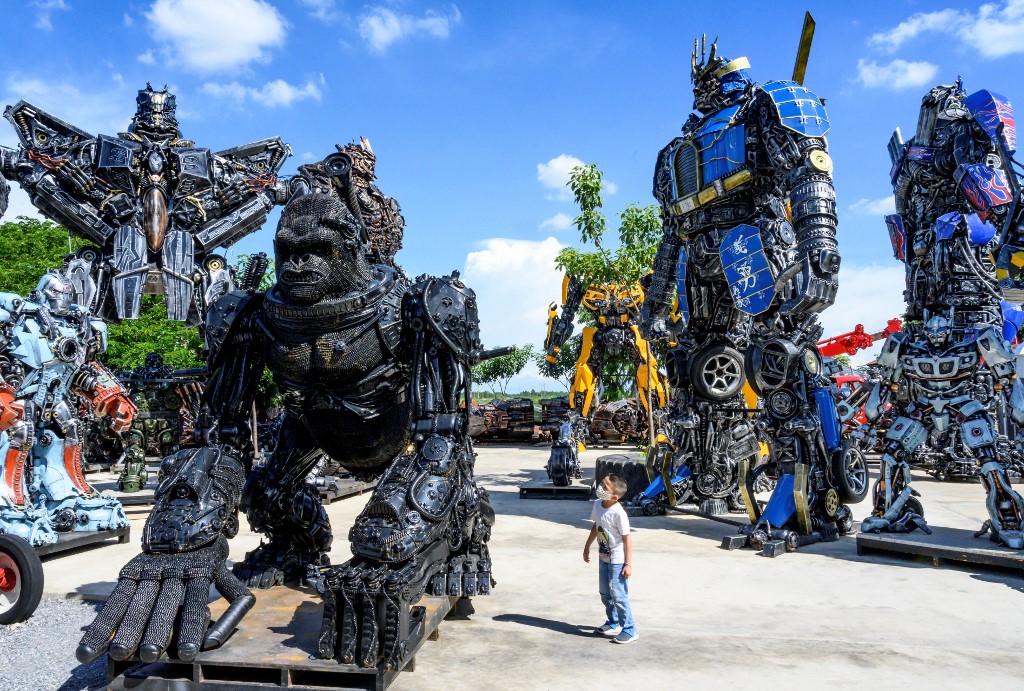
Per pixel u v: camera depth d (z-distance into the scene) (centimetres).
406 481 406
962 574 675
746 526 827
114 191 1134
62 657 468
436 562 427
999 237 709
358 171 627
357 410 465
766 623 524
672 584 638
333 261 436
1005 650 468
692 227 921
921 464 1545
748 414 1052
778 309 818
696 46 957
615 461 1216
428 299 447
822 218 722
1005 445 1374
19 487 778
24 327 770
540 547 803
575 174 2078
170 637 367
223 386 460
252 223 1227
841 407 882
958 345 773
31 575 536
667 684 407
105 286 1133
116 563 744
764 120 786
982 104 741
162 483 412
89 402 869
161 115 1177
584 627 511
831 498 846
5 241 2867
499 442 2594
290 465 519
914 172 809
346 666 359
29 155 1099
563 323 1506
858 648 470
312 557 543
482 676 415
